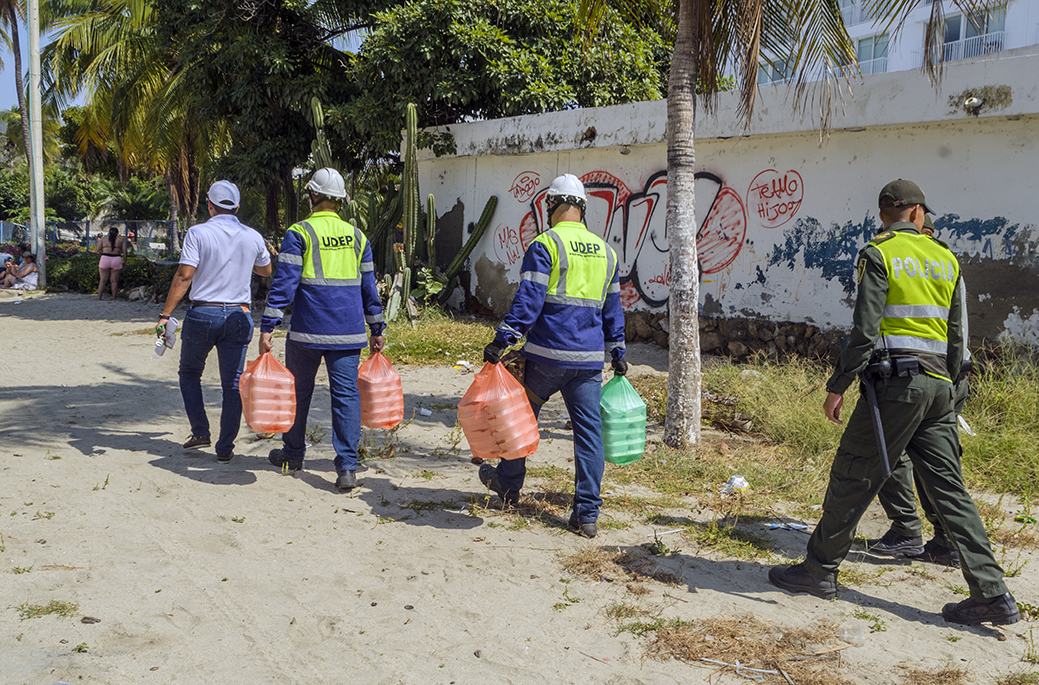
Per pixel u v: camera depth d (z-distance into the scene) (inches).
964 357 137.3
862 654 115.3
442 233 531.5
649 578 141.7
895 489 156.3
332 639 116.6
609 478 205.5
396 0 534.6
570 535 163.0
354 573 141.2
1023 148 279.6
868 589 141.2
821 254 338.3
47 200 1804.9
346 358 189.3
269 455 210.2
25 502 170.4
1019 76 271.3
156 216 1625.2
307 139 567.8
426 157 529.0
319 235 185.0
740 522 174.1
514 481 174.9
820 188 337.4
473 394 159.2
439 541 157.6
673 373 231.3
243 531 159.8
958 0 224.1
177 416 259.8
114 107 854.5
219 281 200.8
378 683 104.6
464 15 488.7
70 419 247.6
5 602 124.0
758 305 364.2
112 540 151.8
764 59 258.2
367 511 174.4
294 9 513.7
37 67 745.6
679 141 228.8
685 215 229.0
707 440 248.8
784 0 230.8
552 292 157.2
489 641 117.0
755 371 312.7
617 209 426.9
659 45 562.3
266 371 182.5
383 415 199.8
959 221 297.7
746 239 367.6
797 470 212.5
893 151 314.3
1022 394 246.4
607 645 116.6
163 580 135.0
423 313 479.8
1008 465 208.1
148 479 190.7
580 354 157.6
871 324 123.8
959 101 286.2
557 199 161.8
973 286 295.1
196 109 691.4
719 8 230.7
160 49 608.7
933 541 157.6
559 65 510.9
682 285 229.1
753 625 123.7
